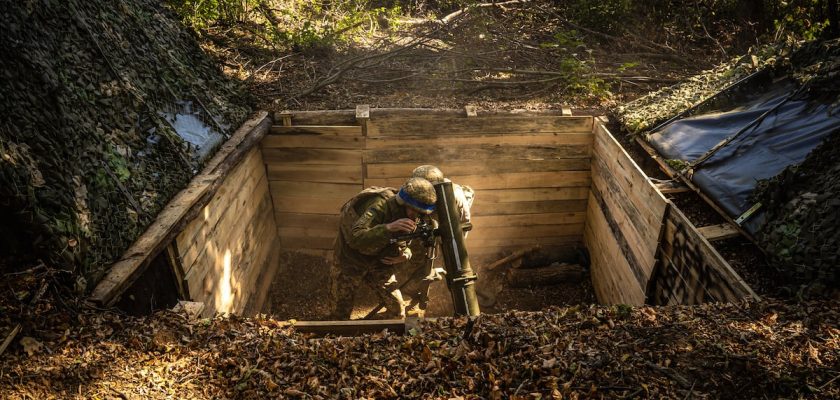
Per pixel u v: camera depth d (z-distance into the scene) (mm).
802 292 3195
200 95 5152
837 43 4699
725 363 2758
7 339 2682
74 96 3668
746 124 4676
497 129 5926
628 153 5406
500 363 2832
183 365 2850
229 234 5008
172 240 3852
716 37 7477
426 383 2721
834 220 3219
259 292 5820
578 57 7176
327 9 7902
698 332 3008
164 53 5027
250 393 2664
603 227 5762
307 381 2736
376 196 4262
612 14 7531
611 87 6453
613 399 2580
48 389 2562
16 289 2881
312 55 6953
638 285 4820
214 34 6898
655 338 2982
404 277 4746
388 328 3342
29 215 2949
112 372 2732
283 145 5969
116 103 4039
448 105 6078
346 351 2969
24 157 3074
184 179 4266
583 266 6277
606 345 2947
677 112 5336
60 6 3918
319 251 6586
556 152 6074
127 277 3270
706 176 4359
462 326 3213
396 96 6262
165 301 3854
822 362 2717
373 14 7625
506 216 6375
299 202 6309
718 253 3668
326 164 6055
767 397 2568
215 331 3156
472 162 6055
